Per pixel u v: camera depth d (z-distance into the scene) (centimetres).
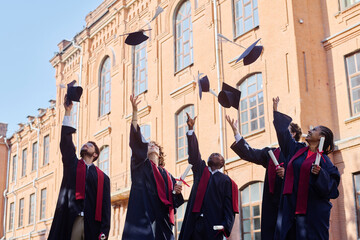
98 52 2673
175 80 2005
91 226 621
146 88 2206
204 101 1814
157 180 627
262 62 1608
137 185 612
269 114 1545
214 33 1831
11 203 3650
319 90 1482
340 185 1377
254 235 1534
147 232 586
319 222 502
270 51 1587
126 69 2381
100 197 636
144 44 2281
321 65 1513
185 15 2041
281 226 514
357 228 1318
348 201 1349
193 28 1956
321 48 1535
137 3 2384
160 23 2177
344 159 1380
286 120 573
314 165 499
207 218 670
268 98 1559
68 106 631
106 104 2536
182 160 1864
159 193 619
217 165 712
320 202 509
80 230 614
